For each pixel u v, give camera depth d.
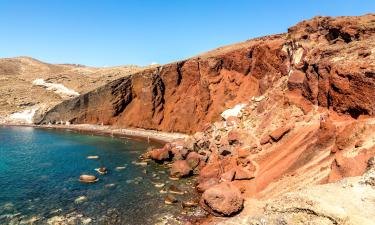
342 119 36.47
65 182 45.25
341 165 26.70
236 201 32.47
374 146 26.61
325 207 17.88
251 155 42.75
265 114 51.78
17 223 31.61
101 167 53.75
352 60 38.59
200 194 40.06
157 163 57.19
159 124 96.19
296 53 56.09
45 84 178.62
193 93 90.44
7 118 140.00
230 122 56.34
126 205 36.38
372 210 18.23
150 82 98.69
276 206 19.53
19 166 55.34
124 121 106.75
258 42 87.19
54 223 31.69
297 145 37.97
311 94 44.53
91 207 35.78
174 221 32.00
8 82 184.25
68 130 110.25
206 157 51.16
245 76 80.12
